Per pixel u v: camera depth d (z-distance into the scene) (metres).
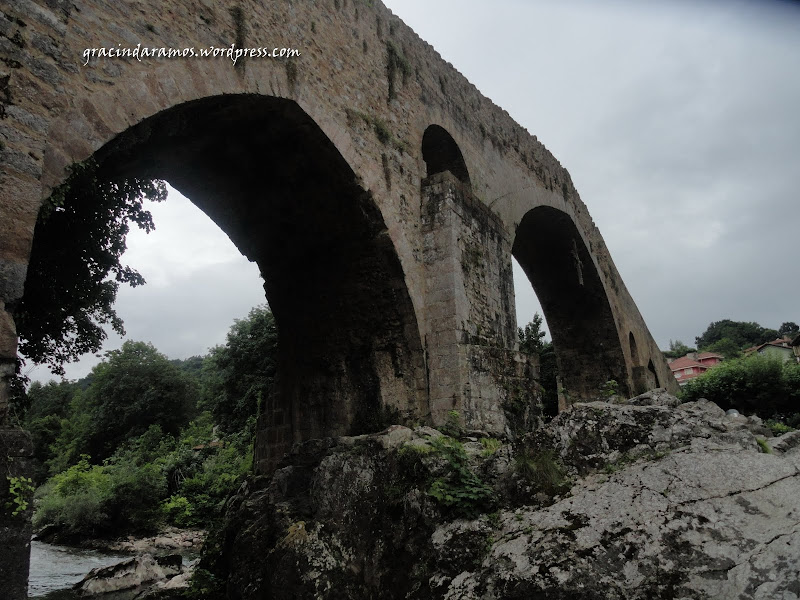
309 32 9.51
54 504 24.64
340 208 10.20
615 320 23.55
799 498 4.64
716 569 4.34
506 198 15.41
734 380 29.14
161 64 6.91
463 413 9.73
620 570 4.66
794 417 26.50
